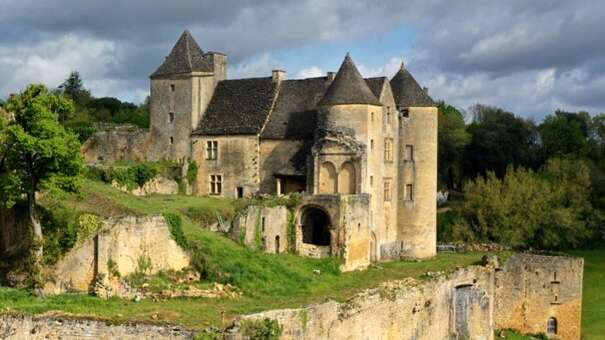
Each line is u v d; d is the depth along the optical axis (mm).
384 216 68000
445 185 122000
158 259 46688
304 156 66125
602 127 129375
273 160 68000
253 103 70938
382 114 66188
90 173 63938
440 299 58312
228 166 69938
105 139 74812
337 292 49156
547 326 68812
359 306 46406
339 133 62625
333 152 62594
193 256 48281
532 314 68750
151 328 36094
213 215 57188
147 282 44844
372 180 64562
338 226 58438
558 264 68438
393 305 50656
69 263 44406
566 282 68438
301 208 59844
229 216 58125
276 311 39344
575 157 112188
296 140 66875
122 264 44594
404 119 70500
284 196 61156
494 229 86438
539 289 68688
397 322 51344
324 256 58719
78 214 46344
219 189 70438
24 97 43812
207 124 71562
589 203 93875
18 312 37969
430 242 70938
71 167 44719
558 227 87875
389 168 68625
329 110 63375
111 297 43031
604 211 96750
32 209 43938
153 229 46375
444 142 119125
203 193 71125
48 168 44062
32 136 42938
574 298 68438
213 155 70750
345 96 62906
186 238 48594
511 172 93562
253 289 46875
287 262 54125
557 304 68625
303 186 66062
